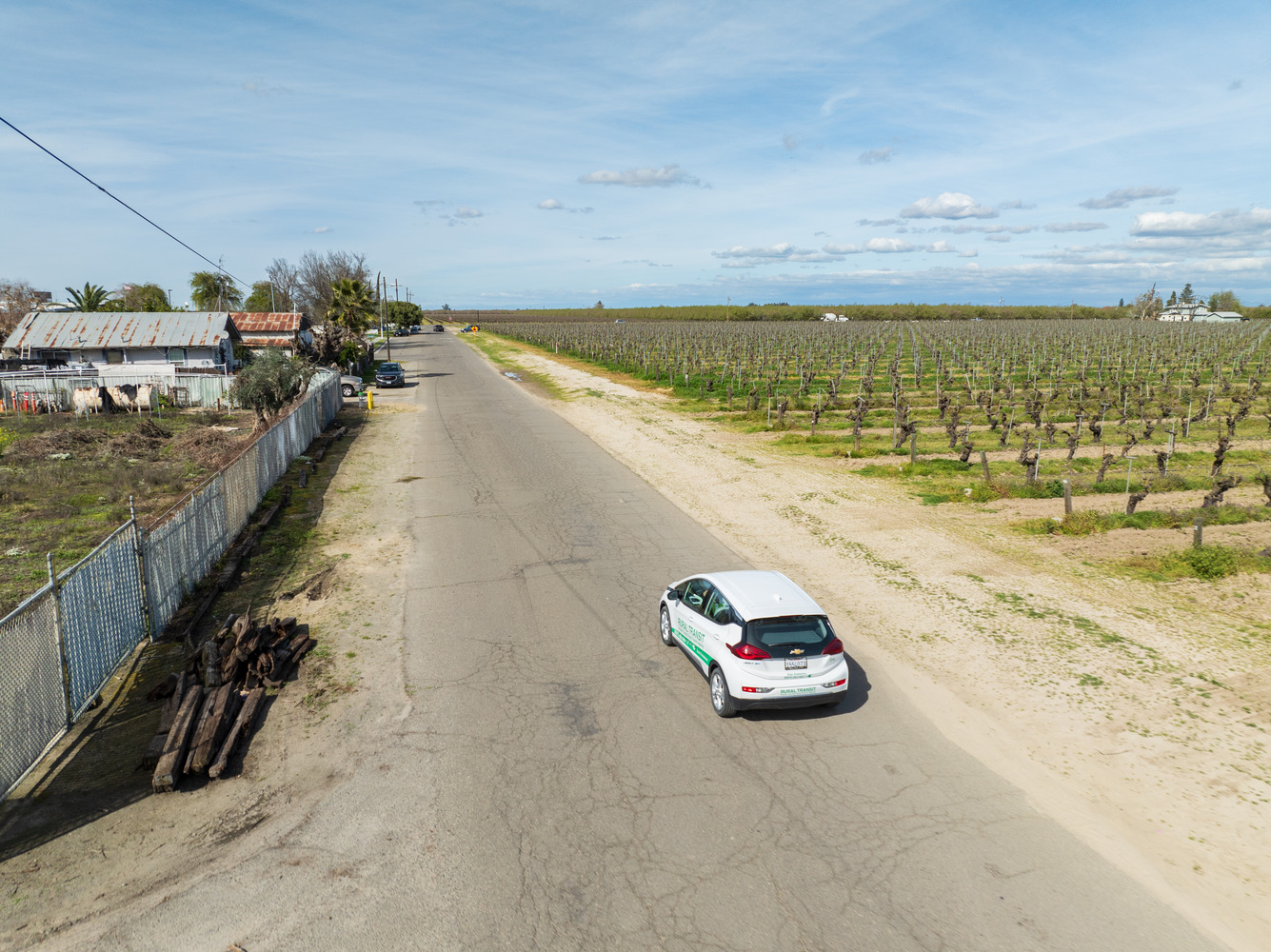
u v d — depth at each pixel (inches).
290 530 690.8
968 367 2372.0
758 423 1398.9
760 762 334.6
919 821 294.7
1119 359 2423.7
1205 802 306.5
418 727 359.9
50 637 339.3
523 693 394.3
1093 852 277.3
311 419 1125.7
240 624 401.1
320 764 329.4
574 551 639.1
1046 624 487.8
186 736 331.0
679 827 287.9
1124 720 370.0
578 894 253.3
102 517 685.3
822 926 239.5
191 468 900.6
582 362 2896.2
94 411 1309.1
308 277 3572.8
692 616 415.5
